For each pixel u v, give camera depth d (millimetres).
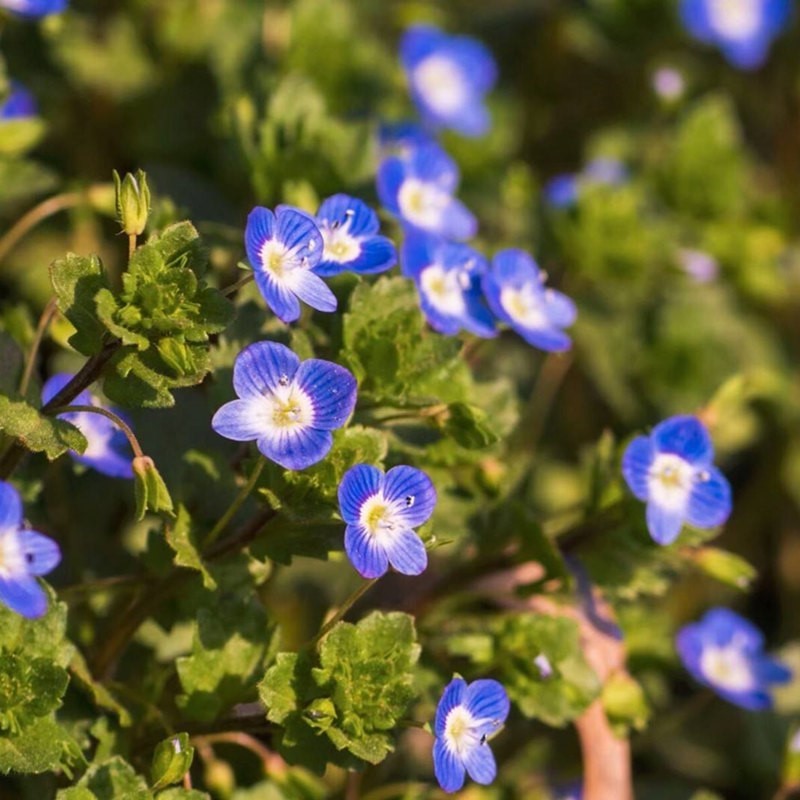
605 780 273
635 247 326
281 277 239
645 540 262
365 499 238
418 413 250
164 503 238
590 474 270
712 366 343
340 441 241
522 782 292
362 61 334
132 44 324
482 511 269
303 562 289
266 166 281
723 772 323
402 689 240
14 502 230
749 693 303
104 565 266
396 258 255
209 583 243
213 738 260
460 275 264
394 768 286
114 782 239
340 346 250
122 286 235
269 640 250
